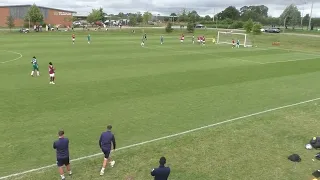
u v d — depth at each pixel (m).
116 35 88.06
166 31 104.75
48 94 23.17
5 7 128.75
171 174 12.54
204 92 25.41
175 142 15.41
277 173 12.88
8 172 12.20
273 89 27.31
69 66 34.97
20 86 25.31
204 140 15.78
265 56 50.44
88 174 12.27
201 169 13.00
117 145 14.95
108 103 21.42
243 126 17.89
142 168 12.88
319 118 19.66
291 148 15.20
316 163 13.78
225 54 50.97
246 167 13.27
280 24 155.50
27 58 39.97
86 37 77.62
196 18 164.62
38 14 106.56
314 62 44.78
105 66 35.66
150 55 46.34
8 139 15.16
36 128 16.62
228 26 135.25
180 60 42.38
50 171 12.38
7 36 75.12
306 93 26.25
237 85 28.34
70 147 14.50
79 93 23.69
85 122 17.75
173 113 19.88
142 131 16.78
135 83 27.56
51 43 59.78
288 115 20.11
